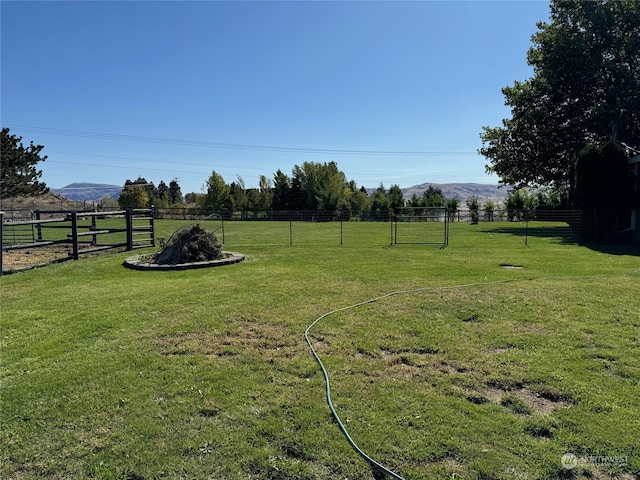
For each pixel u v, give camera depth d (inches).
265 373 127.1
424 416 101.2
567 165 922.1
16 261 408.8
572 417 100.2
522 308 197.9
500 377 122.7
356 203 1814.7
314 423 98.3
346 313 193.6
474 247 515.2
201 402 108.5
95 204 1496.1
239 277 292.7
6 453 88.0
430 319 183.0
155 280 283.4
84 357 139.9
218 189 1908.2
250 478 79.7
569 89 847.1
